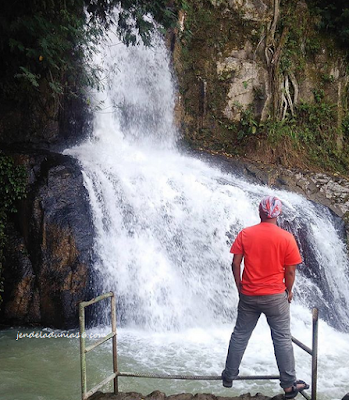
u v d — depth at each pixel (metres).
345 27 16.17
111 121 12.86
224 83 14.91
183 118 14.72
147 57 13.69
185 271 9.19
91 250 8.59
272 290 4.46
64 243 8.42
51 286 8.25
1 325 8.30
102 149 12.24
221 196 10.11
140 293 8.66
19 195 8.78
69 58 10.26
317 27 16.30
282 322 4.50
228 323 8.88
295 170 13.99
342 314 10.19
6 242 8.59
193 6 14.62
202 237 9.56
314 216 11.13
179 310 8.73
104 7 10.29
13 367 6.53
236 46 15.12
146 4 10.05
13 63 10.68
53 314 8.20
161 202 9.67
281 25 15.71
